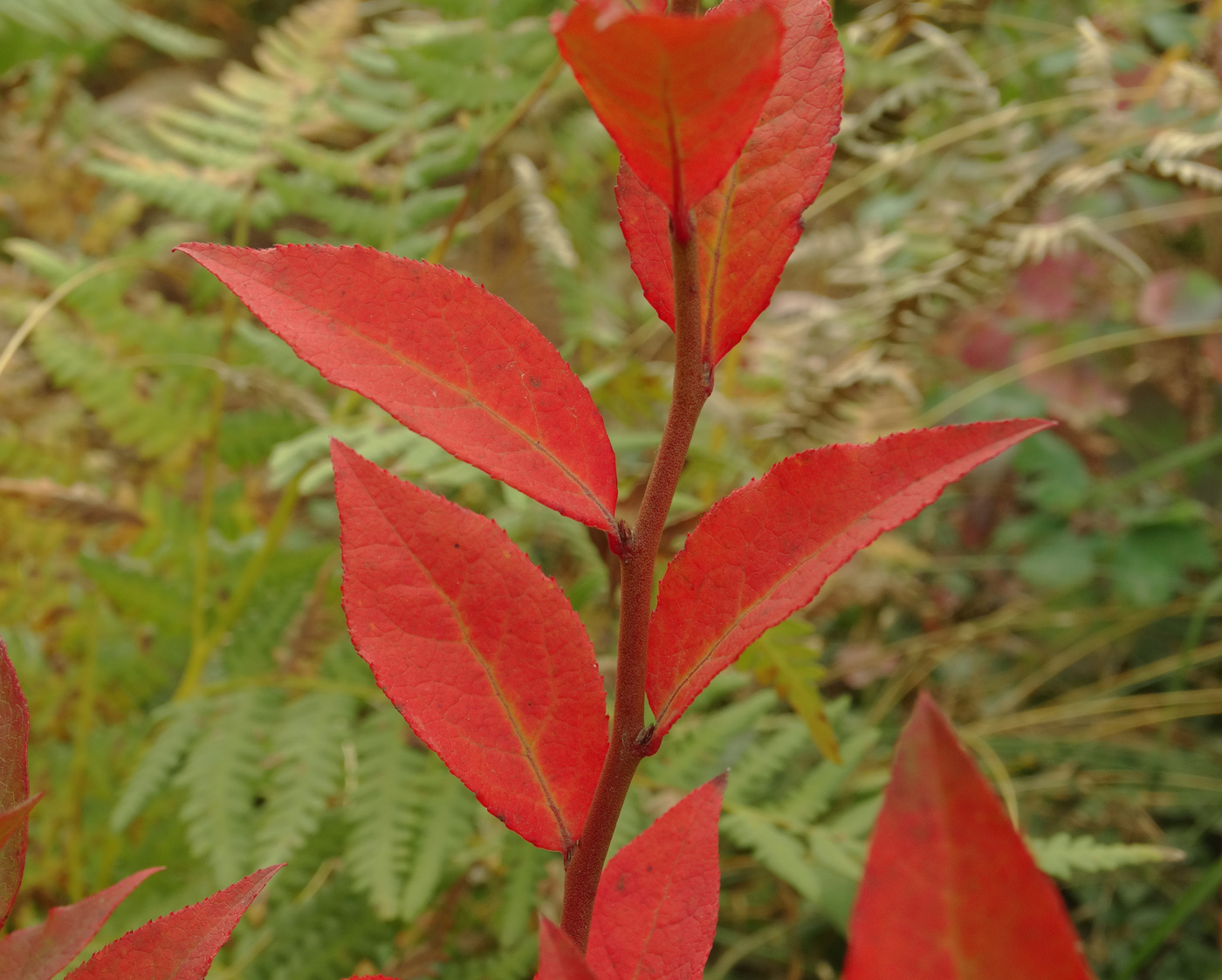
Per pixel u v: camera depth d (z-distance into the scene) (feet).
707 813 0.71
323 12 2.02
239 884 0.66
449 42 1.76
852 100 2.98
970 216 2.35
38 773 1.61
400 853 1.40
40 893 1.57
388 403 0.66
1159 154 2.01
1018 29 2.96
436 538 0.69
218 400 1.74
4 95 2.23
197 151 1.83
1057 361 2.60
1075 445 2.76
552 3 1.83
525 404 0.67
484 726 0.68
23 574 1.73
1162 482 2.89
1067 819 2.24
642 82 0.59
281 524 1.68
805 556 0.67
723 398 1.99
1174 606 2.56
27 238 2.27
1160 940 1.72
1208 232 2.72
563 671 0.69
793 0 0.71
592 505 0.67
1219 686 2.59
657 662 0.68
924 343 2.71
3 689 0.64
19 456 1.80
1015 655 2.76
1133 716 2.47
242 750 1.51
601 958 0.69
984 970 0.53
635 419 2.02
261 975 1.43
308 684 1.61
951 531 2.99
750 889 2.15
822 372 2.20
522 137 2.91
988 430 0.66
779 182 0.69
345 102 1.88
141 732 1.67
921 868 0.53
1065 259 2.52
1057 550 2.64
